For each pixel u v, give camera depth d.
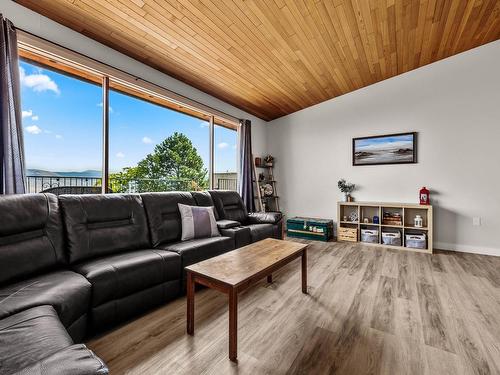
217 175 4.70
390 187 4.28
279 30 2.68
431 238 3.65
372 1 2.47
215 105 4.21
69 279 1.57
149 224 2.58
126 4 2.13
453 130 3.80
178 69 3.24
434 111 3.93
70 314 1.38
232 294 1.46
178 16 2.33
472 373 1.33
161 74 3.28
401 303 2.12
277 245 2.39
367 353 1.49
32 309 1.20
